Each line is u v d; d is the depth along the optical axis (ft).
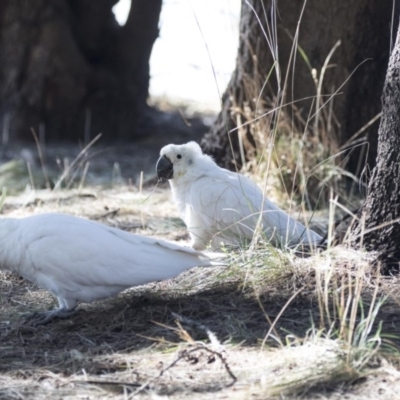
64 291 27.96
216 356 24.32
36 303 31.58
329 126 46.75
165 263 27.89
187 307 28.81
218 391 22.31
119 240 28.09
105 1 73.82
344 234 32.83
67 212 46.73
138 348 25.94
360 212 32.01
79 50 72.38
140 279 27.55
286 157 46.01
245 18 47.85
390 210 30.14
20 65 71.31
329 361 23.20
